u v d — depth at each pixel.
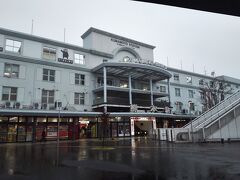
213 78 53.88
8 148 19.34
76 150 17.00
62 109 30.72
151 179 7.31
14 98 28.16
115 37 39.16
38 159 12.50
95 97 35.03
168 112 38.12
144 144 21.19
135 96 39.94
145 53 42.59
